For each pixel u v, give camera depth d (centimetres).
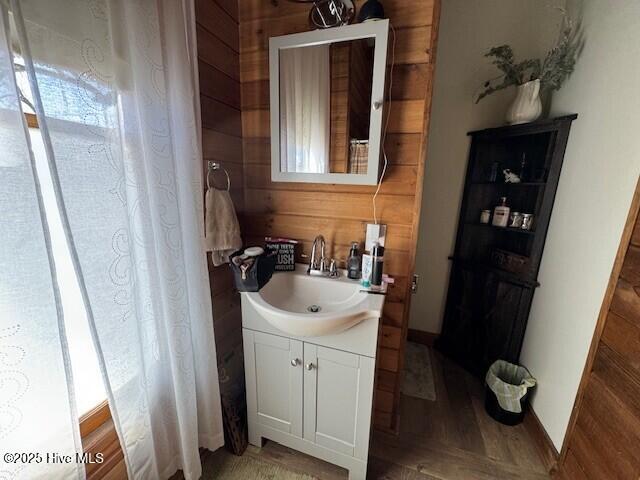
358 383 109
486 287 186
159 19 81
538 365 149
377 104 106
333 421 118
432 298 224
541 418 142
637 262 91
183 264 94
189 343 99
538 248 156
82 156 67
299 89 118
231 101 128
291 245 134
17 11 54
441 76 190
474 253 202
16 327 57
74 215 67
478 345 193
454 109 191
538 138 167
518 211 180
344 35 106
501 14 172
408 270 125
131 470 88
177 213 90
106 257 74
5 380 57
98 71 69
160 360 94
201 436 120
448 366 205
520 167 175
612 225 107
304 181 124
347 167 117
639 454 84
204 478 124
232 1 121
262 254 120
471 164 190
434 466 131
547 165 155
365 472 119
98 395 87
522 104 157
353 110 112
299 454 135
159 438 99
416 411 163
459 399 173
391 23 107
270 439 135
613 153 110
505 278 173
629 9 107
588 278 118
